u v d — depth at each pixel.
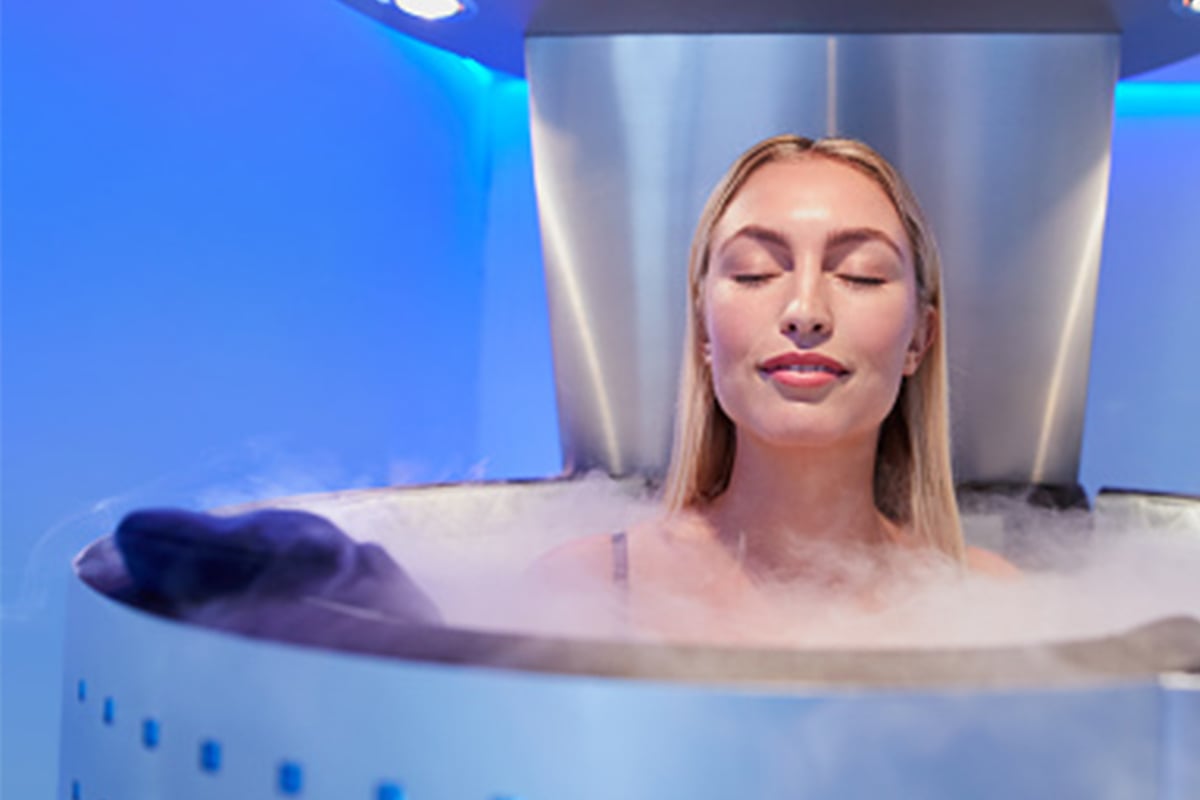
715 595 0.87
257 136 1.65
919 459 1.03
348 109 1.80
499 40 1.48
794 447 0.90
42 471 1.39
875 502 1.05
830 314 0.84
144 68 1.49
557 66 1.46
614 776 0.44
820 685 0.44
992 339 1.49
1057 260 1.47
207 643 0.52
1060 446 1.50
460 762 0.46
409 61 1.92
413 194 1.93
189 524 0.63
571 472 1.53
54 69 1.38
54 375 1.40
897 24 1.40
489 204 2.06
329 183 1.77
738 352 0.86
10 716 1.37
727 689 0.43
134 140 1.48
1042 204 1.46
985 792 0.44
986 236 1.48
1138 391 1.89
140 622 0.55
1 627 1.36
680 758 0.44
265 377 1.68
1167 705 0.45
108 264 1.46
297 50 1.71
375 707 0.47
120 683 0.57
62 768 0.67
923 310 0.98
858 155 0.92
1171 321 1.88
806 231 0.84
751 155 0.96
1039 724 0.44
